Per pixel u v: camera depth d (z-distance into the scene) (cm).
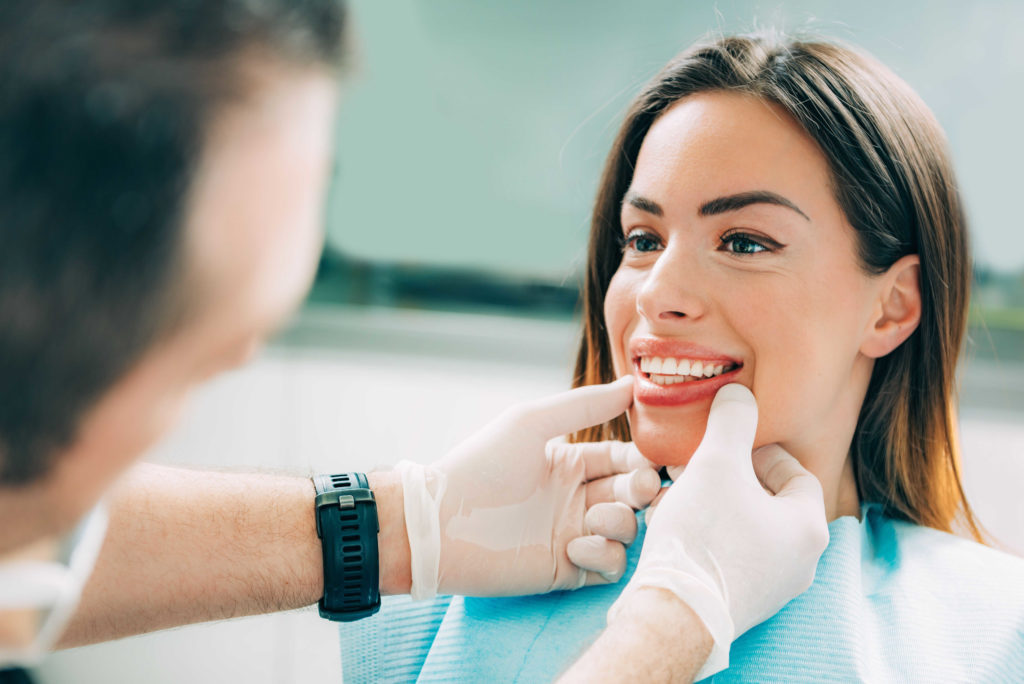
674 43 173
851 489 96
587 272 106
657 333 83
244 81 34
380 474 89
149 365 37
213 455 195
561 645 82
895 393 93
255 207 36
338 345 219
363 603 82
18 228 31
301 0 36
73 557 51
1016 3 154
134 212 32
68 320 33
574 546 86
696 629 67
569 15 177
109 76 31
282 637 176
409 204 204
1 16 31
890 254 83
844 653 75
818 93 80
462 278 213
